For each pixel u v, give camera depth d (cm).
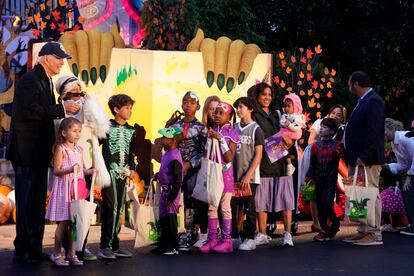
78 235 756
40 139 795
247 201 905
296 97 992
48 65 798
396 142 1081
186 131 900
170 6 1435
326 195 982
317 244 950
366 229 951
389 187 1120
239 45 1220
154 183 1152
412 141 1066
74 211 760
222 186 857
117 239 834
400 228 1109
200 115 1211
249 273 741
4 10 1595
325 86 1443
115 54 1202
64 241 798
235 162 911
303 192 1038
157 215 860
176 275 726
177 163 848
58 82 837
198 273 738
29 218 792
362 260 826
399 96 1703
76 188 770
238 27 1558
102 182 804
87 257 809
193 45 1214
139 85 1205
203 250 870
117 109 840
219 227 948
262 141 906
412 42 1688
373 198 925
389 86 1677
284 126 962
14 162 791
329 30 1747
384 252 885
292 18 1742
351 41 1728
